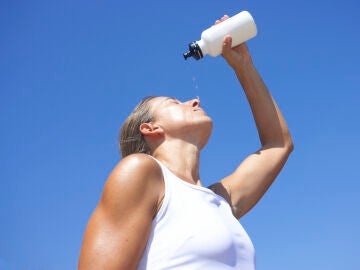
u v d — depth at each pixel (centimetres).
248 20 130
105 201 81
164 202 85
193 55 132
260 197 121
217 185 117
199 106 117
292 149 128
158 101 114
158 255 81
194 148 108
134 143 111
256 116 129
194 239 81
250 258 89
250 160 123
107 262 75
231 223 92
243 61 131
